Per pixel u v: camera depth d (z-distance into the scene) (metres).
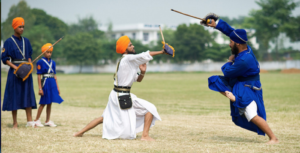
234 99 6.39
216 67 101.12
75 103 15.97
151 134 7.67
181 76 57.47
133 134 6.84
